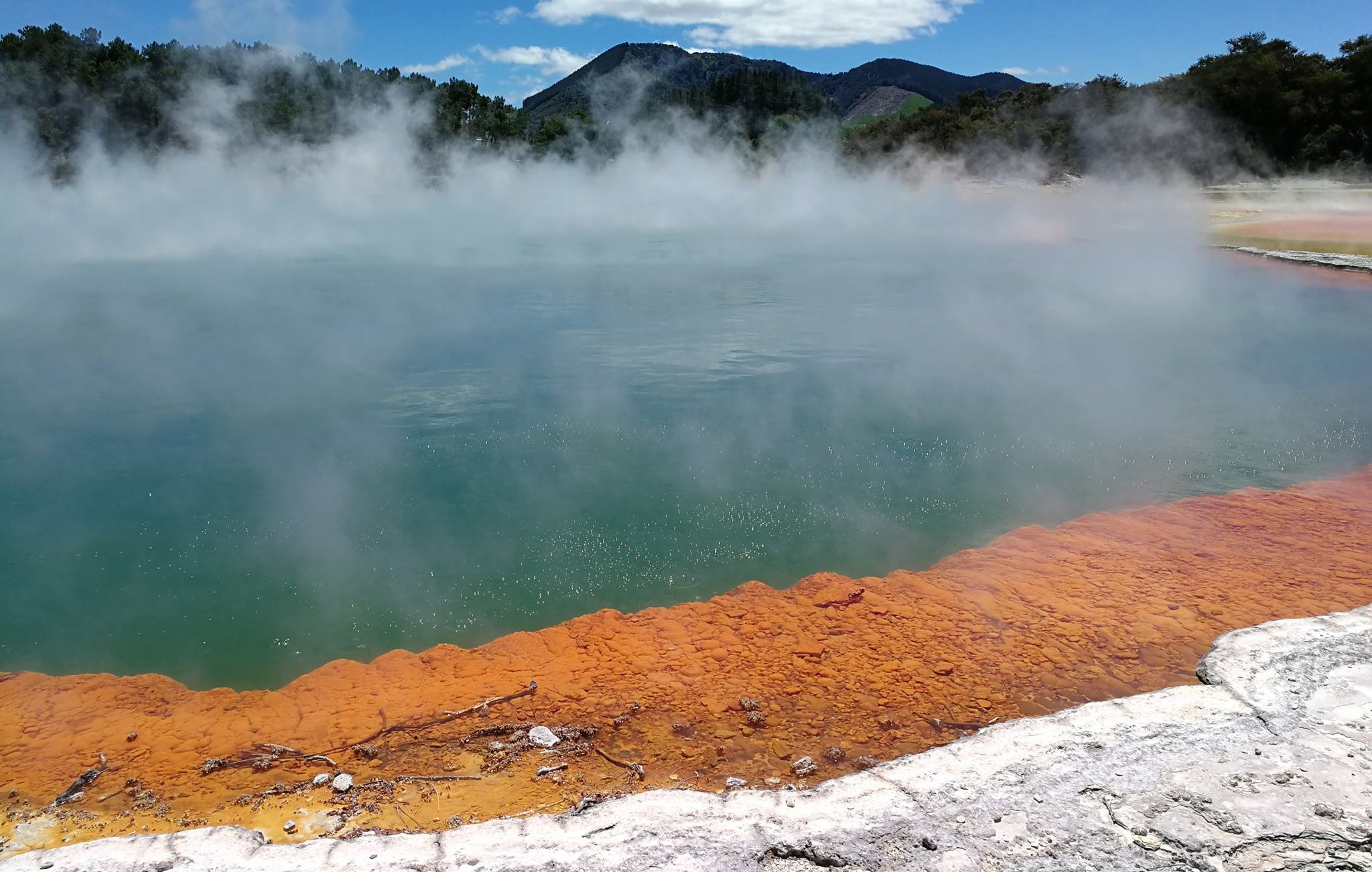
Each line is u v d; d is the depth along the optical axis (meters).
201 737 3.80
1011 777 2.88
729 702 3.92
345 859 2.67
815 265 20.03
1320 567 5.10
